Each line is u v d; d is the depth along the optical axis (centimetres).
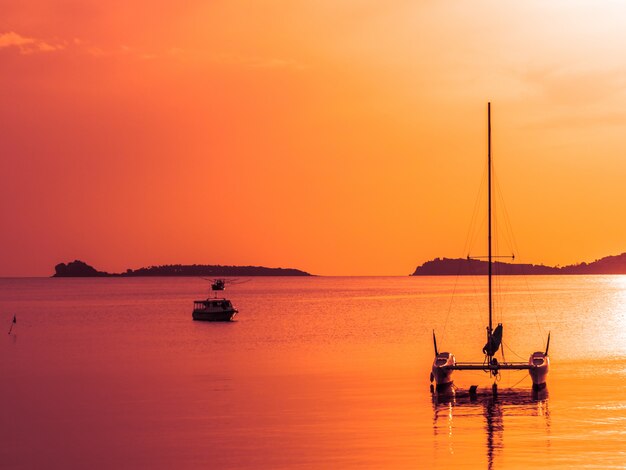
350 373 10056
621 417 7181
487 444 6250
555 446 6172
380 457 5922
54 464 5862
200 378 9725
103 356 12581
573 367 10469
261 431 6725
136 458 5978
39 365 11362
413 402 8006
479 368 8756
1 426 7006
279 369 10550
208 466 5762
